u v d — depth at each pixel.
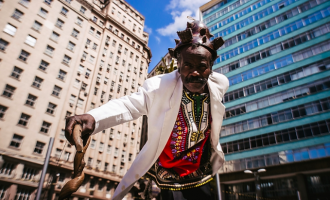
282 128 22.52
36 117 25.84
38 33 28.92
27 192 23.42
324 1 24.73
